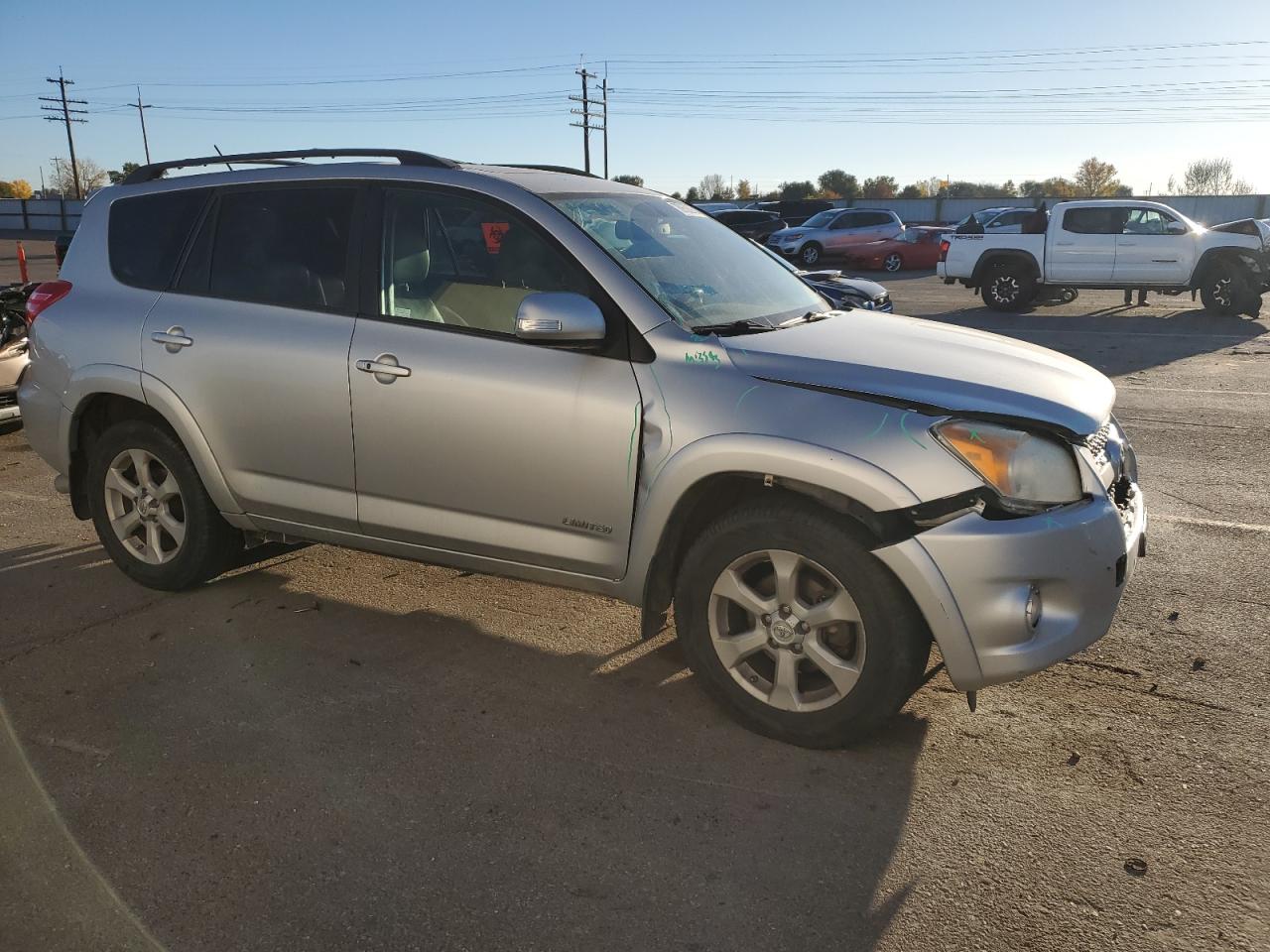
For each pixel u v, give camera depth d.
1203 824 2.69
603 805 2.80
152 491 4.23
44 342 4.31
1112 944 2.25
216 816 2.75
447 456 3.46
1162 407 8.23
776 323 3.48
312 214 3.83
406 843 2.63
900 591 2.86
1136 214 15.52
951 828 2.69
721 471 2.98
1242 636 3.83
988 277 16.36
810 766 3.00
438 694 3.44
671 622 4.04
